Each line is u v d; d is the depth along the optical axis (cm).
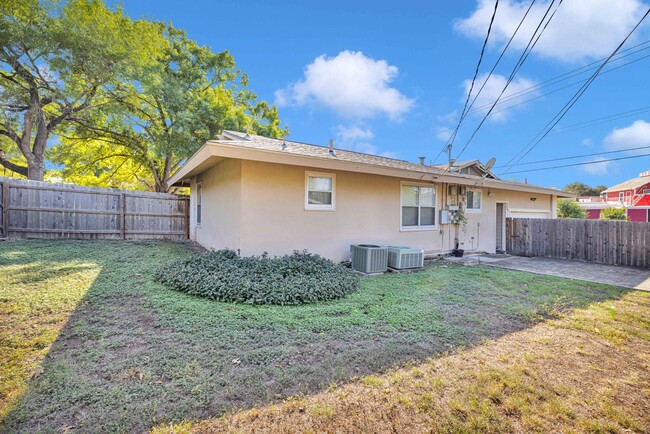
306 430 192
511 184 1077
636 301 487
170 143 1515
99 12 1201
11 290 420
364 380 246
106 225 992
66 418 197
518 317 403
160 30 1628
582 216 2352
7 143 1462
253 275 483
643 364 284
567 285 587
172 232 1119
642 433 198
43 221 891
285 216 650
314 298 441
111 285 464
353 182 748
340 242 729
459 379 251
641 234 826
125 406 208
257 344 303
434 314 402
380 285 554
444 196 944
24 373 240
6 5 1020
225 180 709
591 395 236
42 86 1197
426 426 198
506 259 945
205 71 1839
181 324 341
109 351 279
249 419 201
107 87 1347
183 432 188
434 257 917
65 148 1617
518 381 250
